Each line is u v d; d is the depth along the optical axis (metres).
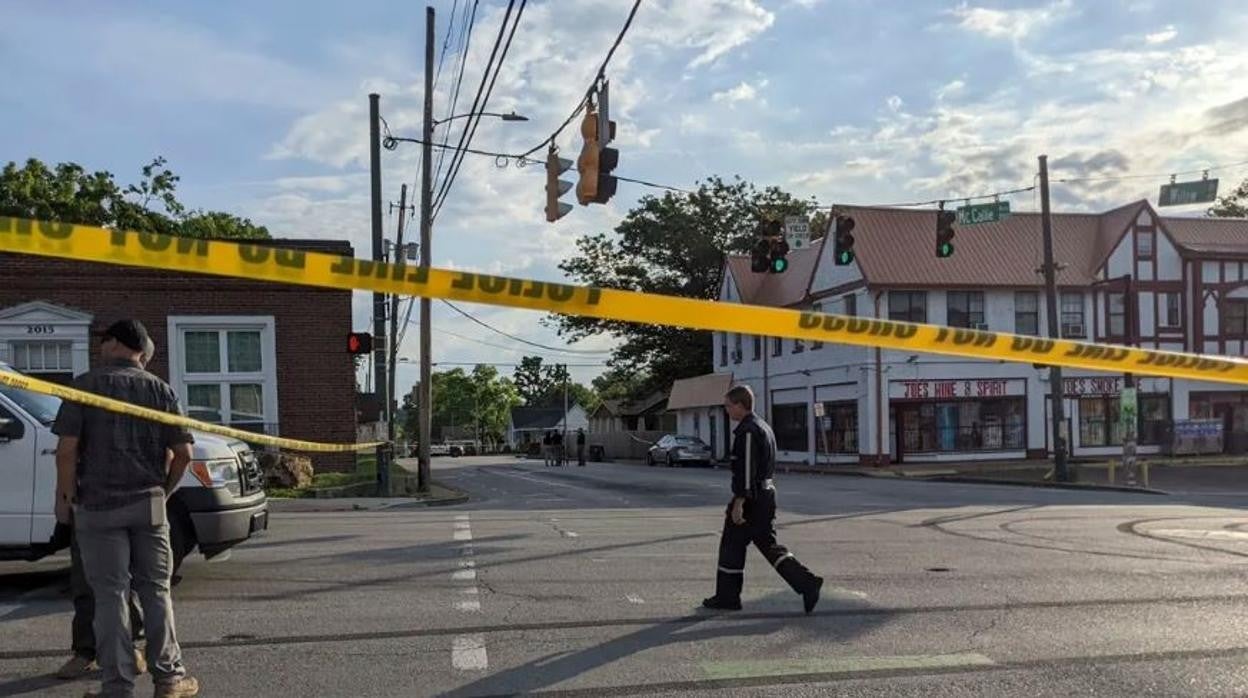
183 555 7.60
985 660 5.88
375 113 22.78
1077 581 8.42
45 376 20.27
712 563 9.44
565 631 6.61
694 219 49.12
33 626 6.78
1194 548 10.56
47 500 7.54
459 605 7.44
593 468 39.69
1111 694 5.25
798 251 42.16
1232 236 37.94
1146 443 36.03
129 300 20.72
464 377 121.00
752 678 5.52
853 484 24.80
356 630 6.63
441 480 28.28
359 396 34.69
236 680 5.50
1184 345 36.41
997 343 6.50
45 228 4.61
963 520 13.77
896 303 34.34
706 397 46.38
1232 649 6.13
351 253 22.27
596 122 13.80
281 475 19.86
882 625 6.77
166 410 5.00
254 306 21.39
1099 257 36.28
